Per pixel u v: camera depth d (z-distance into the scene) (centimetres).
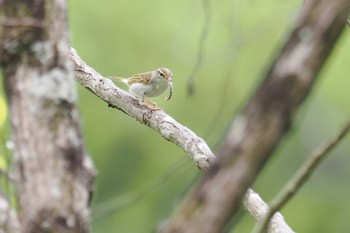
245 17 2236
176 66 2794
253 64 2653
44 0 590
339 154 3194
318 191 3297
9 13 589
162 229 529
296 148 3009
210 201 511
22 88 590
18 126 590
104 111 3002
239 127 509
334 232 3256
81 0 2786
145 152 3112
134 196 1002
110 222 3073
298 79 494
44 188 581
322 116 2959
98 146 3034
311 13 496
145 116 1115
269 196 3012
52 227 576
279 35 2455
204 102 2836
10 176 598
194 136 1041
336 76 2784
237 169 507
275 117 499
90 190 594
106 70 2759
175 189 2931
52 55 590
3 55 591
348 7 489
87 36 2747
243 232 2936
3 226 579
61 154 585
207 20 1027
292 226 3212
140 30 2802
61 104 589
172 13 2800
